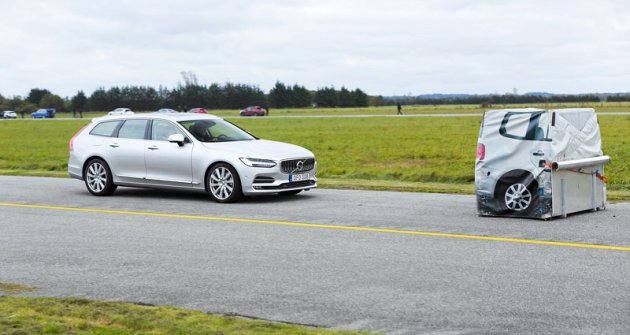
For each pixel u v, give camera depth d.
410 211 14.45
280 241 11.30
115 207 15.79
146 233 12.25
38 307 7.24
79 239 11.74
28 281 8.82
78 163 18.55
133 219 13.93
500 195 13.45
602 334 6.36
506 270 8.96
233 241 11.36
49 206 16.06
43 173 24.92
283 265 9.52
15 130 81.31
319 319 7.00
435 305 7.43
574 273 8.72
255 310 7.37
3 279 8.93
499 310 7.19
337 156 35.28
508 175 13.35
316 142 47.03
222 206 15.76
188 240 11.52
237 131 18.19
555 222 12.73
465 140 45.50
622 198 16.02
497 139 13.48
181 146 17.12
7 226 13.20
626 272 8.73
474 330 6.55
